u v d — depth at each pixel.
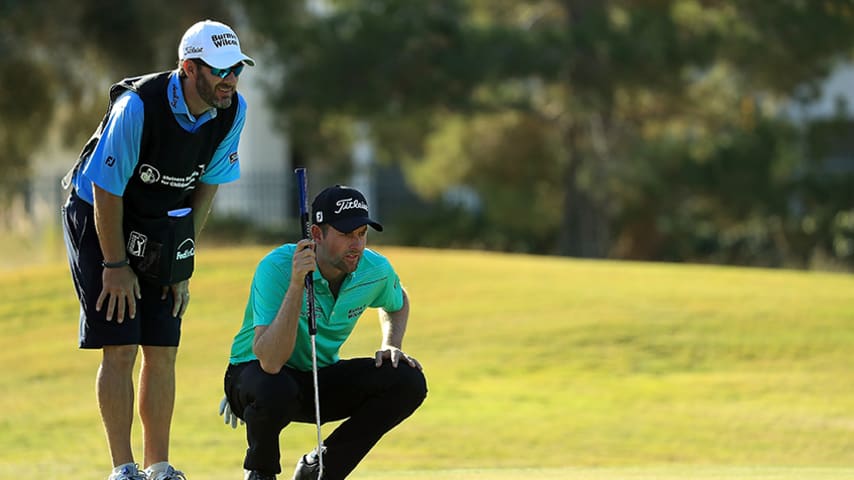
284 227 101.31
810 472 25.52
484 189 111.06
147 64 81.75
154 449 20.30
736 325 51.06
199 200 20.44
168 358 20.23
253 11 86.69
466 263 63.19
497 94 91.12
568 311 53.19
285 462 34.47
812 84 92.69
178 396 43.22
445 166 110.12
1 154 86.19
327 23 86.56
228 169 20.25
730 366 46.16
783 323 51.34
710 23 87.19
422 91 83.69
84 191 19.38
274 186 115.81
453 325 51.38
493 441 36.47
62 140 89.12
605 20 83.69
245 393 18.66
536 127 103.69
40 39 79.38
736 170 90.00
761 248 100.75
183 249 19.58
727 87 95.31
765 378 44.50
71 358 48.88
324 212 18.83
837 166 113.44
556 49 82.06
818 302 54.81
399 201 133.62
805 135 96.00
